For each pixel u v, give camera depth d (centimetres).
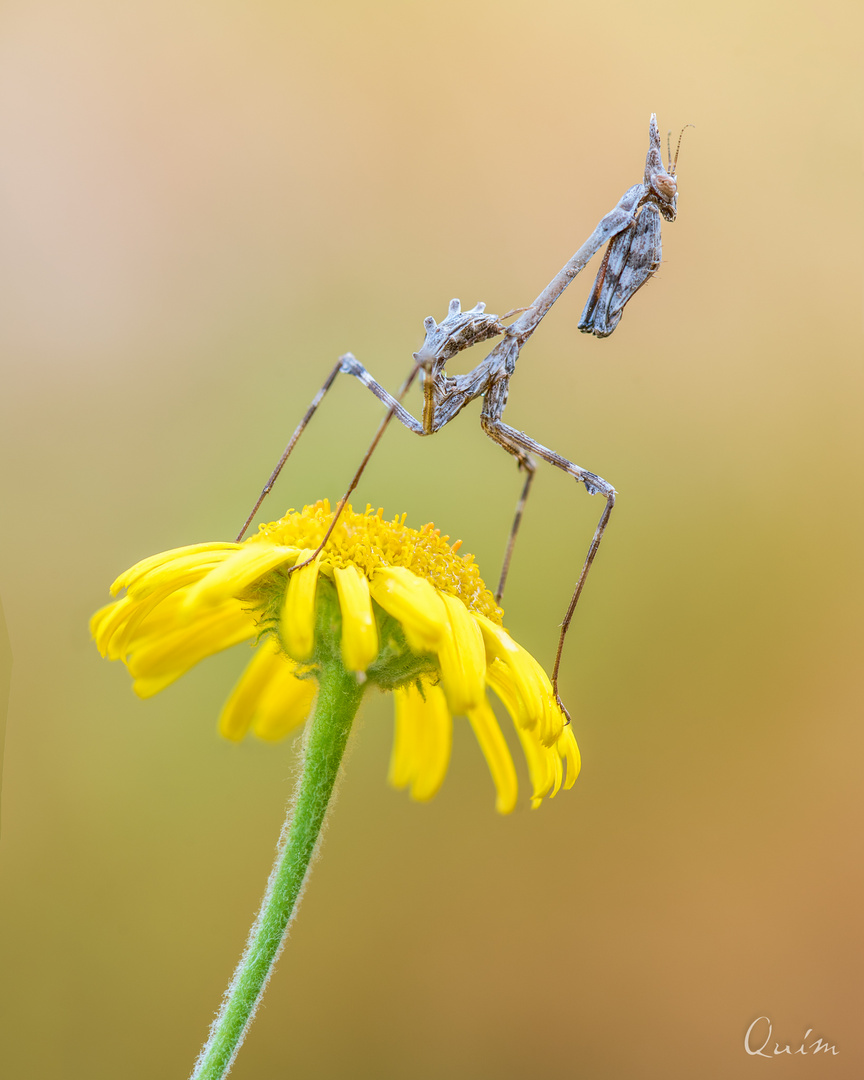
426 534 22
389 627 21
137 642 22
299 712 22
